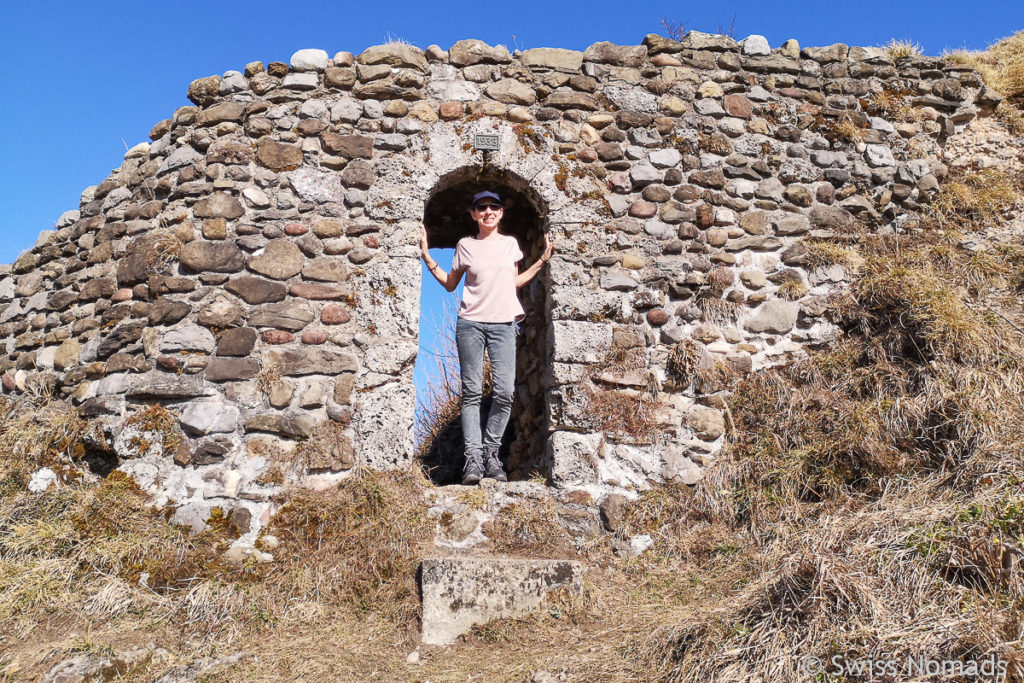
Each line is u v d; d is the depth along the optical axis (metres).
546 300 4.98
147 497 4.14
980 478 3.62
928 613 2.92
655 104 5.11
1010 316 4.77
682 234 4.93
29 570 3.76
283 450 4.29
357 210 4.71
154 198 4.81
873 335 4.86
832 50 5.48
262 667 3.30
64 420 4.46
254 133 4.74
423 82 4.95
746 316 4.90
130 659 3.31
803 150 5.24
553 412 4.61
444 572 3.69
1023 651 2.63
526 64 5.06
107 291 4.76
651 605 3.79
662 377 4.70
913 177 5.38
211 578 3.86
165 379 4.34
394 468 4.34
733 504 4.33
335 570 3.93
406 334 4.54
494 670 3.28
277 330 4.47
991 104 5.78
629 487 4.48
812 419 4.52
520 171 4.87
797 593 3.16
